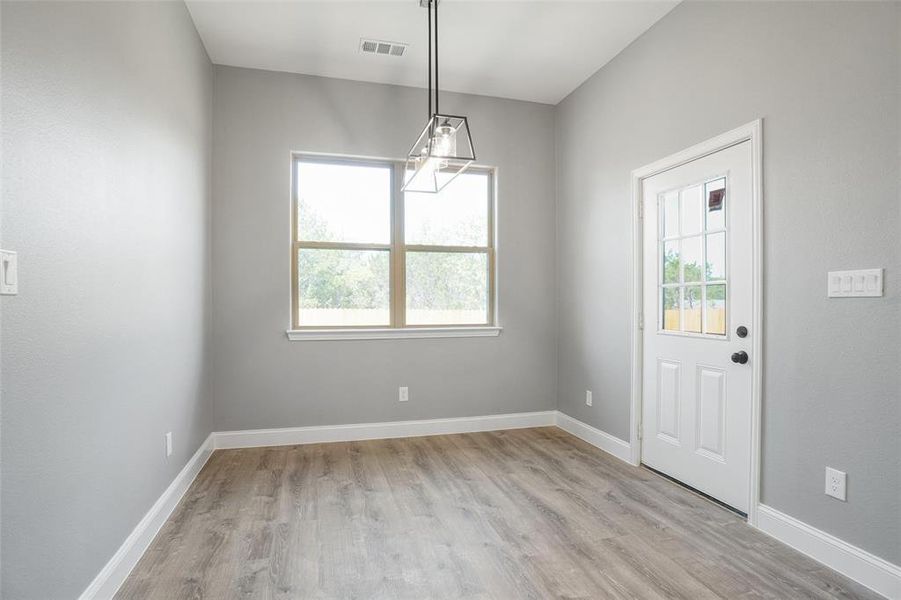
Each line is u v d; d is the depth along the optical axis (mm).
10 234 1182
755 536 2225
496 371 4086
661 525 2338
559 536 2234
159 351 2287
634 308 3201
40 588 1317
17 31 1205
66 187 1440
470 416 4023
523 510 2512
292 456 3355
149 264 2146
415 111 3893
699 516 2432
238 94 3527
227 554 2062
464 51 3334
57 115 1391
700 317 2703
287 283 3611
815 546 2020
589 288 3730
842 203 1920
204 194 3225
